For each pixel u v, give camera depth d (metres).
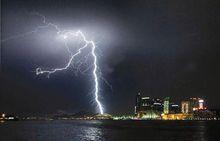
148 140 87.00
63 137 96.50
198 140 88.06
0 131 128.88
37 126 191.12
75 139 89.44
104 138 94.00
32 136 99.44
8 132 121.44
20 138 90.31
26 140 83.56
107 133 119.12
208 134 114.44
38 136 99.69
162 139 90.56
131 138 94.69
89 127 178.38
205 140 88.12
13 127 173.88
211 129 154.88
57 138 92.06
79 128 163.62
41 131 131.12
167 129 154.75
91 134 112.75
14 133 114.88
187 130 144.62
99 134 112.88
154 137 98.31
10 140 83.38
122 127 180.62
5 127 172.62
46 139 87.62
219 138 95.19
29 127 173.50
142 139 90.62
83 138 93.38
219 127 179.75
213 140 88.31
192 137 99.06
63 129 151.00
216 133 120.44
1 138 90.06
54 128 162.88
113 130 143.00
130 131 135.38
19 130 138.38
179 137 98.94
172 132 127.31
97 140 86.94
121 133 119.38
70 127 176.62
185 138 94.88
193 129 154.50
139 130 144.25
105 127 178.75
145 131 134.62
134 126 199.12
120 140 87.00
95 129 153.38
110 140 86.94
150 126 196.50
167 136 103.31
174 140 87.69
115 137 98.19
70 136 101.44
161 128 166.38
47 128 162.38
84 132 125.38
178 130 144.88
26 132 122.19
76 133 118.12
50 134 110.56
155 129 153.88
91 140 86.88
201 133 120.50
